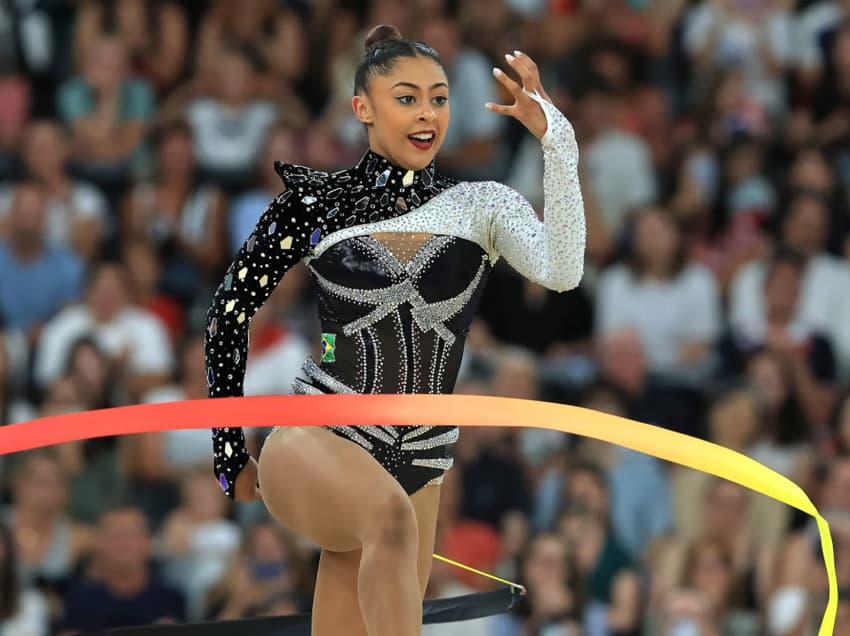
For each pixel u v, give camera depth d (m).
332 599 13.05
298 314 30.36
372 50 12.94
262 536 25.56
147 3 34.56
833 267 33.38
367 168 12.89
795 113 37.28
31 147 31.86
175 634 15.16
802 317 32.94
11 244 30.44
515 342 31.77
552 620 25.75
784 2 38.00
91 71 33.44
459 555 26.62
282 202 12.86
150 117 33.62
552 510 27.39
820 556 26.70
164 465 27.50
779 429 30.19
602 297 32.25
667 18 37.47
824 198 34.84
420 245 12.69
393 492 11.77
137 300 30.58
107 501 26.83
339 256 12.69
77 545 26.28
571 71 36.03
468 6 36.16
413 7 35.81
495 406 11.39
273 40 34.78
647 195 34.72
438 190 12.98
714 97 36.59
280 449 12.42
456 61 35.09
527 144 34.62
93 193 32.03
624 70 36.06
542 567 25.95
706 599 26.53
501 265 31.83
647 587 26.69
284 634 15.38
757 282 32.91
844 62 37.44
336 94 34.94
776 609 26.67
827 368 32.16
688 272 32.31
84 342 28.22
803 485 28.70
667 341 32.03
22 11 34.06
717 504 27.36
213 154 33.12
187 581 26.02
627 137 34.91
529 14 36.56
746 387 30.58
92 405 28.05
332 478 11.94
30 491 26.12
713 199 34.88
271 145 32.78
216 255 31.89
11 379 29.14
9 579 24.92
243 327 12.94
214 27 34.53
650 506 27.84
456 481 27.36
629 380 30.39
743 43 37.34
